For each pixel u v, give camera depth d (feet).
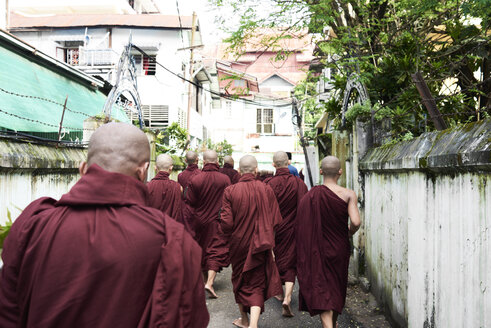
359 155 18.72
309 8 19.95
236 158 104.22
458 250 8.65
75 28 62.64
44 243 4.15
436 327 9.87
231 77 22.58
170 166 19.69
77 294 4.00
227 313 15.94
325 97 47.26
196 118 79.05
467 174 8.27
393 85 23.31
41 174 15.79
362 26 23.24
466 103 20.81
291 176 17.13
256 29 21.24
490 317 7.25
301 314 15.76
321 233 12.36
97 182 4.42
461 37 21.21
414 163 10.98
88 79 36.70
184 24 63.72
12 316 4.17
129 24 61.72
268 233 13.64
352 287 18.15
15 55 28.63
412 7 20.66
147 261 4.22
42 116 26.84
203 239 19.56
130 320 4.08
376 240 16.24
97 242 4.15
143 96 62.54
